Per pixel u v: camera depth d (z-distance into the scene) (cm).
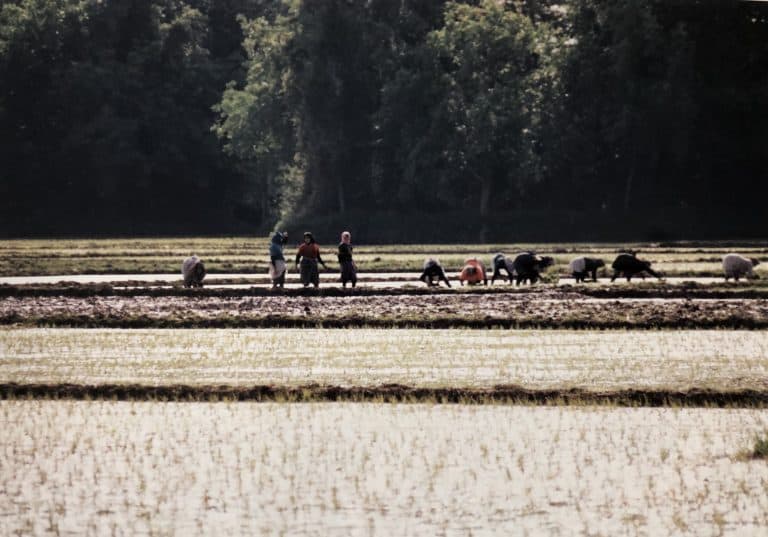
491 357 5859
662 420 4425
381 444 4056
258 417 4516
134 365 5653
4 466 3809
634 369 5428
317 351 6138
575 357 5847
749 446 4006
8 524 3231
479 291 9450
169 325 7525
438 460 3834
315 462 3825
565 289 9500
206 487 3556
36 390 5012
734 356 5866
